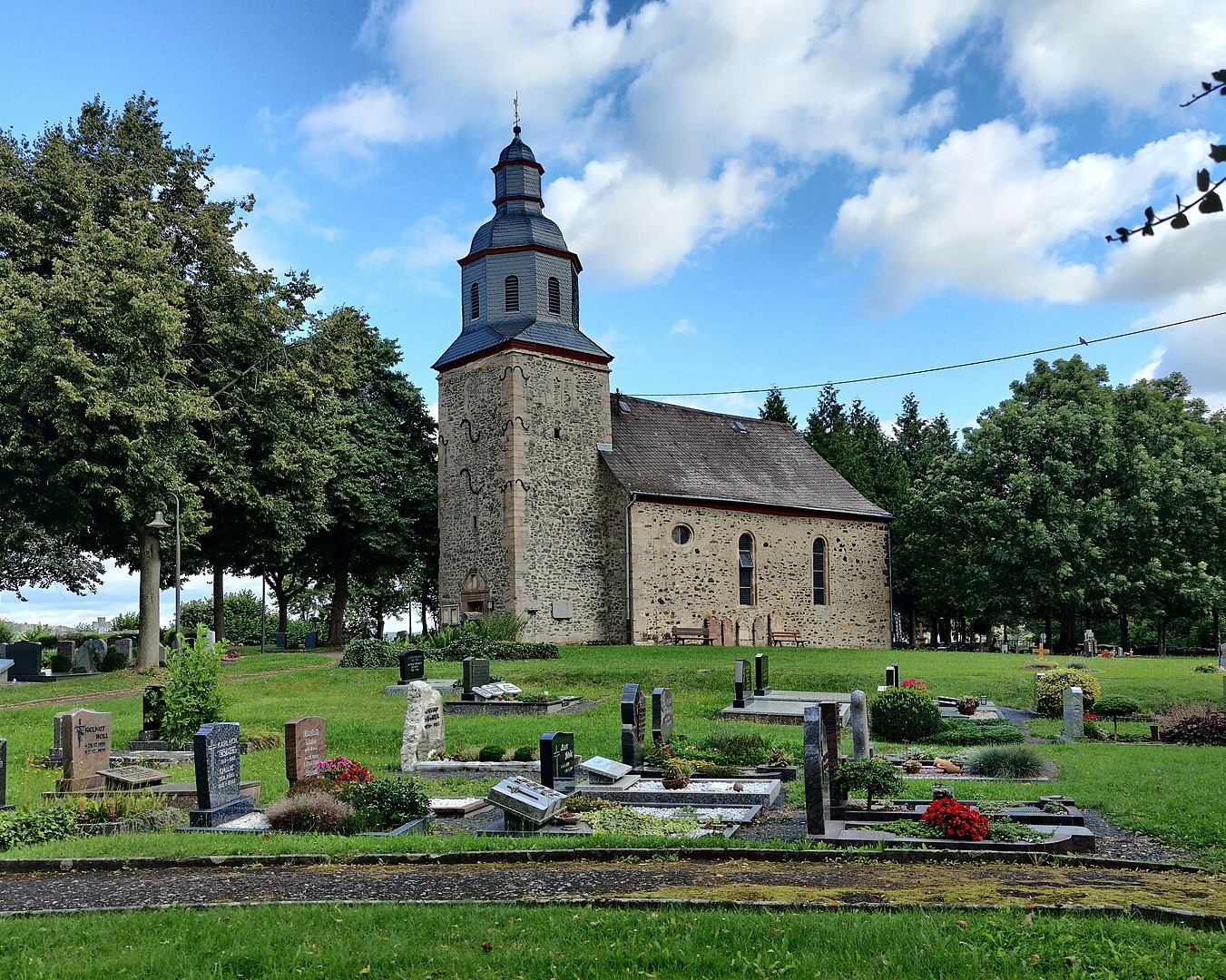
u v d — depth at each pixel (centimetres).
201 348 3369
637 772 1577
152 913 816
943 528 4597
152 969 689
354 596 5778
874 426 6956
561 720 2192
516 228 3812
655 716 1802
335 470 3922
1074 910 747
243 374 3328
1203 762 1628
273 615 6700
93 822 1258
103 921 800
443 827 1248
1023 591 4228
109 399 2708
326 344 3641
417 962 681
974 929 702
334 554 4403
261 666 3316
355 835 1158
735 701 2322
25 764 1741
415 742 1727
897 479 5878
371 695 2617
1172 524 4119
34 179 3034
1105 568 4109
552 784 1397
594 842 1031
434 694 1817
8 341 2684
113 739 2008
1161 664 3291
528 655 3169
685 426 4431
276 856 996
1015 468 4362
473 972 663
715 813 1301
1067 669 2473
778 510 4206
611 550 3812
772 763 1622
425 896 848
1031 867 906
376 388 4409
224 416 3234
